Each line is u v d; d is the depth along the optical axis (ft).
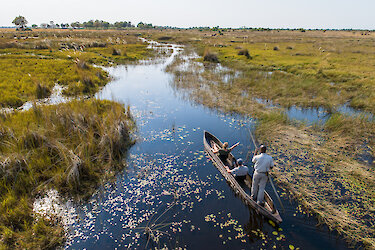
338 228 19.26
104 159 29.22
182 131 38.96
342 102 50.70
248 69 84.28
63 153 26.50
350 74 70.28
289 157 30.58
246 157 30.86
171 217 20.92
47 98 49.34
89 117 34.73
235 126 40.93
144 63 101.71
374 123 39.29
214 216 21.01
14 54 91.66
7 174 23.22
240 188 22.97
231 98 54.90
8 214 19.16
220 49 134.92
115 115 37.35
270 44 155.94
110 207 22.04
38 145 28.78
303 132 37.76
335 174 26.84
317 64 87.40
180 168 28.66
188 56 121.80
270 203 20.40
